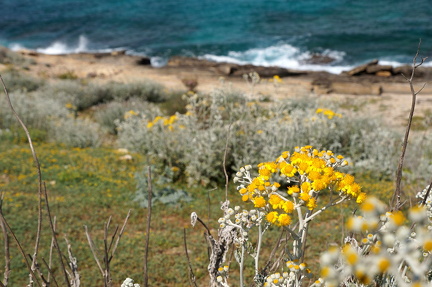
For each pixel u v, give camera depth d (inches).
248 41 1690.5
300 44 1617.9
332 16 1972.2
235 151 364.5
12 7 2385.6
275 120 395.2
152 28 1950.1
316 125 420.8
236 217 74.5
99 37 1849.2
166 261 247.3
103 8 2337.6
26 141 496.4
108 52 1558.8
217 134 375.9
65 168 395.5
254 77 401.4
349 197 70.4
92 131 548.4
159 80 1146.7
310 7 2148.1
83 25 2031.3
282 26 1863.9
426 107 765.3
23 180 358.9
